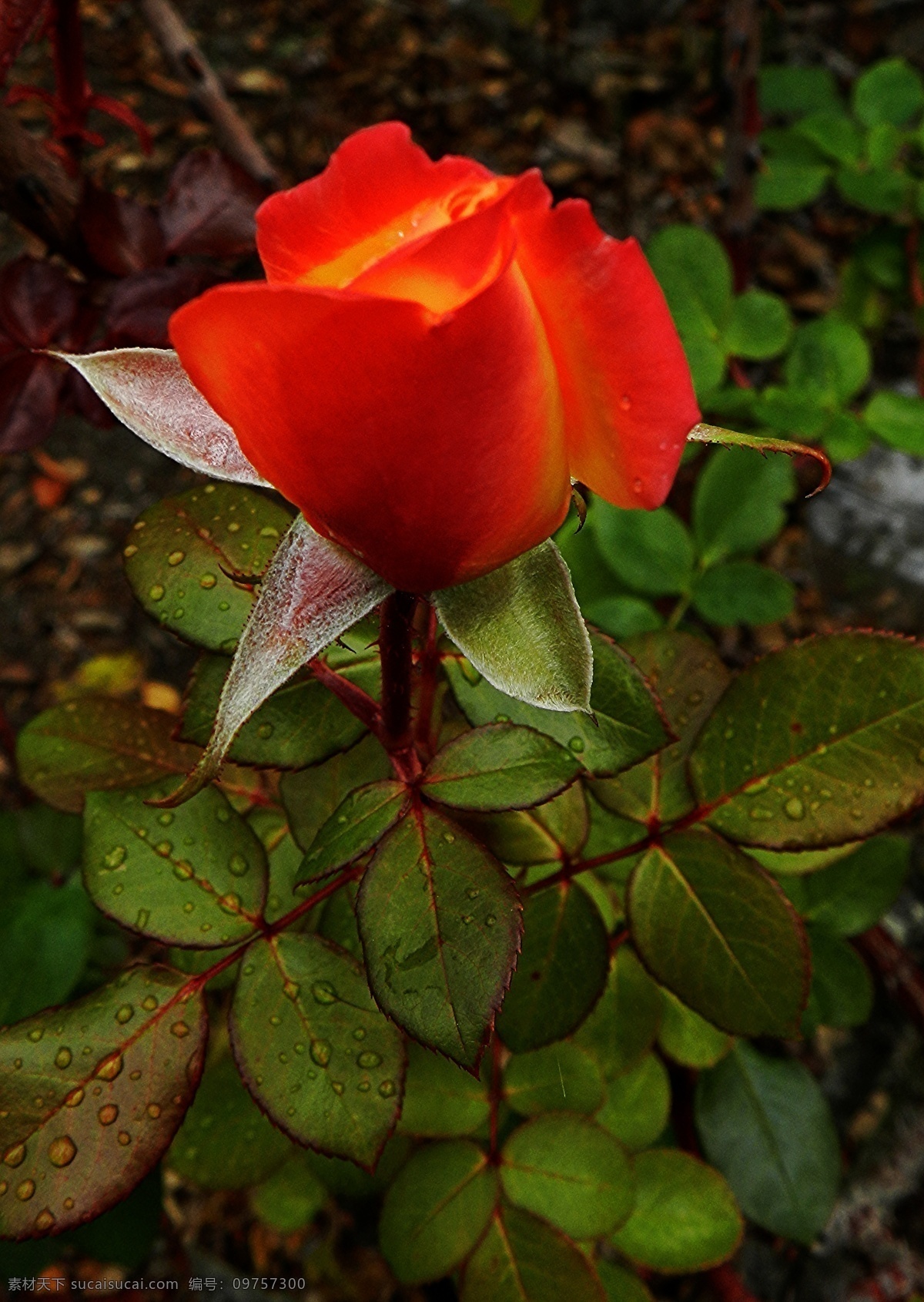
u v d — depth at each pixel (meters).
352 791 0.23
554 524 0.19
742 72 0.47
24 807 0.45
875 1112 0.48
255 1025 0.24
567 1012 0.26
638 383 0.17
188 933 0.25
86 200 0.32
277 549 0.20
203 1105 0.31
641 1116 0.34
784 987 0.26
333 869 0.22
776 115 0.70
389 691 0.22
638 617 0.41
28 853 0.38
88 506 0.65
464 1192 0.29
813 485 0.20
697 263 0.44
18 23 0.26
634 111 0.79
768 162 0.54
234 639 0.24
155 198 0.72
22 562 0.64
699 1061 0.34
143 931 0.24
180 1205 0.48
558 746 0.23
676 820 0.27
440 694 0.29
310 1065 0.23
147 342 0.30
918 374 0.62
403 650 0.21
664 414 0.17
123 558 0.25
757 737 0.26
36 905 0.36
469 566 0.19
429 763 0.23
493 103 0.79
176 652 0.61
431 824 0.22
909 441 0.43
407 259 0.16
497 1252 0.29
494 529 0.18
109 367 0.20
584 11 0.83
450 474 0.18
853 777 0.26
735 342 0.44
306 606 0.19
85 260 0.33
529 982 0.27
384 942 0.22
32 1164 0.23
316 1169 0.33
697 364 0.44
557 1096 0.31
